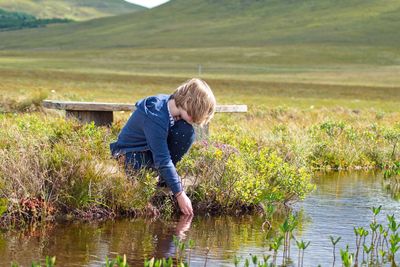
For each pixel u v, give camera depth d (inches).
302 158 491.2
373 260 275.6
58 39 7224.4
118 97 1507.1
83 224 323.9
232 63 4394.7
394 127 793.6
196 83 322.0
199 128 467.2
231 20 7229.3
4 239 292.0
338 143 606.2
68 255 269.0
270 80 2896.2
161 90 1988.2
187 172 378.9
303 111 1076.5
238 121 816.9
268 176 385.4
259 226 331.6
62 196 339.6
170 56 4830.2
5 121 560.1
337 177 500.7
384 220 347.3
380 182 478.9
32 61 4165.8
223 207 364.2
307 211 367.2
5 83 1884.8
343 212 365.4
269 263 266.4
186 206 319.0
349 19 6486.2
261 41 5861.2
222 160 375.6
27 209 328.2
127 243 290.0
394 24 6136.8
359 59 4621.1
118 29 7495.1
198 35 6520.7
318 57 4731.8
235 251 282.8
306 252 284.5
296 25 6550.2
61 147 363.9
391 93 2175.2
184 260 267.0
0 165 340.8
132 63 4197.8
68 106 505.4
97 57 4785.9
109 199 346.0
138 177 350.6
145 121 324.2
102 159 362.6
